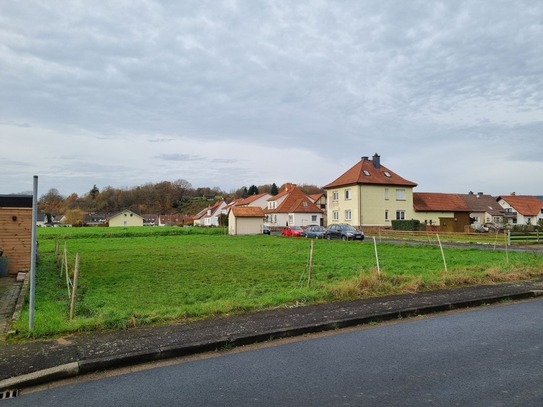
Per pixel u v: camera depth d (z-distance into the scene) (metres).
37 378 4.96
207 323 7.23
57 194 149.50
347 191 52.72
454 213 55.59
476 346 6.08
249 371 5.24
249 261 19.27
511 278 11.80
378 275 10.83
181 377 5.10
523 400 4.27
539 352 5.77
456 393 4.45
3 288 12.32
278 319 7.46
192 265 17.91
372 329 7.26
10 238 16.14
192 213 142.50
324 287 10.26
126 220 110.56
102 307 9.32
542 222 59.84
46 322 7.14
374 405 4.20
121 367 5.54
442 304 8.70
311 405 4.21
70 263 18.91
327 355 5.82
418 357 5.63
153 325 7.13
